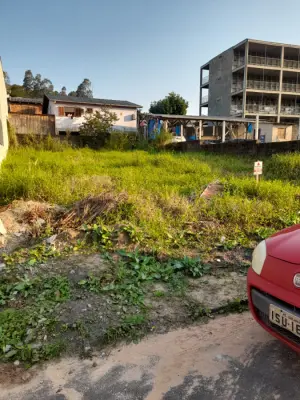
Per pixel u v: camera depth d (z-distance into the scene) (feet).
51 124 66.59
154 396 5.84
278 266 6.08
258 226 15.30
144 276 10.32
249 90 107.34
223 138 82.17
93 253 12.15
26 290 9.38
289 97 116.98
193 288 9.91
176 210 17.02
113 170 31.65
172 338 7.54
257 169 22.26
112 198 16.56
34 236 13.39
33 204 16.94
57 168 29.48
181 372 6.41
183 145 64.54
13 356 6.79
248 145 47.03
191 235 14.08
